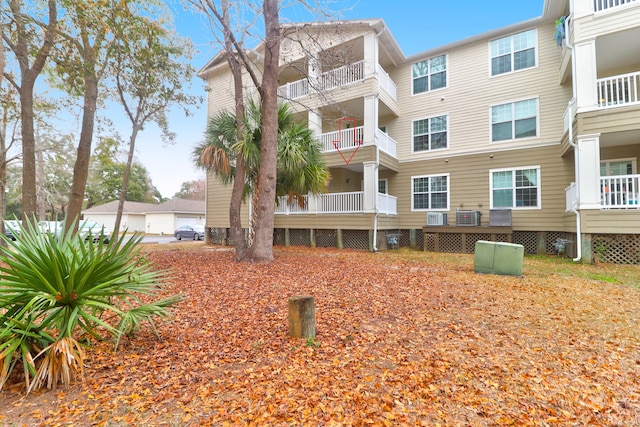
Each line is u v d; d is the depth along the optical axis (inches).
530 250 458.6
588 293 209.8
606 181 392.5
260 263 332.8
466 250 476.1
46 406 89.0
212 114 651.5
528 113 462.0
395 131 573.3
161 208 1231.5
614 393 96.5
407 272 288.4
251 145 346.0
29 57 364.2
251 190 424.2
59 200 908.6
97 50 355.3
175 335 141.4
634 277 264.7
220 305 185.6
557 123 440.5
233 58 331.6
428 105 542.6
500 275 273.7
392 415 86.1
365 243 507.2
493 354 122.2
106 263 106.0
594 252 337.7
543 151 449.4
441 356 120.6
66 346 95.4
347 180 595.2
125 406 89.9
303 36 476.4
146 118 471.5
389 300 194.4
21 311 93.7
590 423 83.4
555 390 98.0
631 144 386.9
